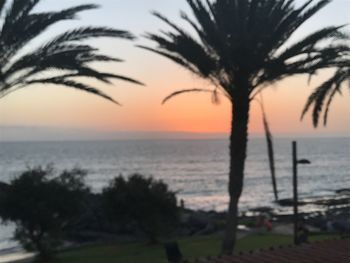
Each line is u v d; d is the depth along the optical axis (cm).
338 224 3628
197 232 3856
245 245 2473
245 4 1880
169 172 13625
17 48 1456
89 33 1479
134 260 2277
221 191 9169
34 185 2625
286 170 14212
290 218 4622
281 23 1859
